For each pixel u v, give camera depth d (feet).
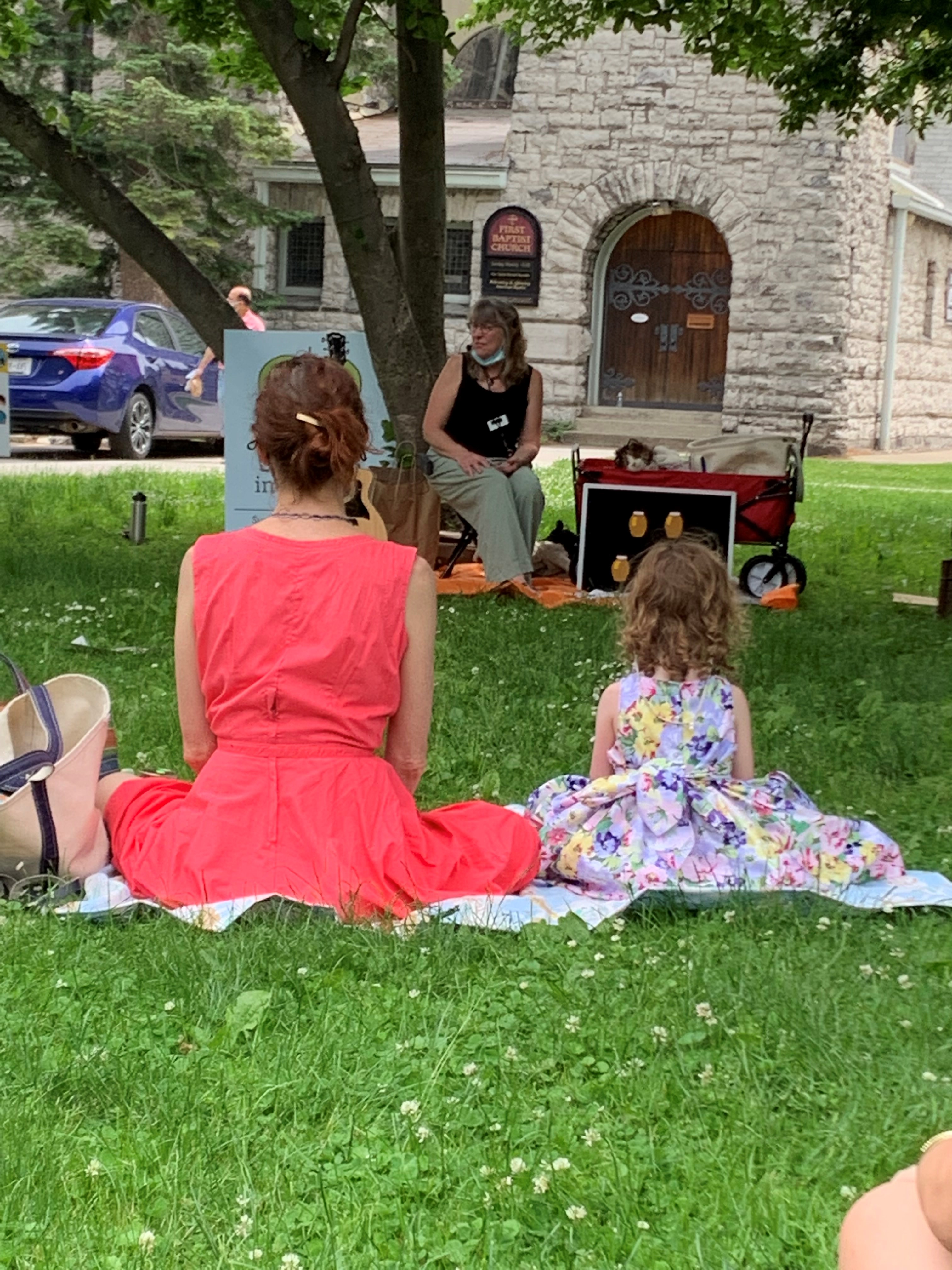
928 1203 4.36
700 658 13.55
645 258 79.30
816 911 12.69
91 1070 9.51
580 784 14.35
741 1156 8.71
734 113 74.28
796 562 30.81
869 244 78.23
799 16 37.63
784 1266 7.77
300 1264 7.47
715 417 78.89
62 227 75.51
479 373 30.07
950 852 14.89
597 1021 10.39
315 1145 8.80
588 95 75.61
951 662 23.97
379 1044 10.12
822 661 23.58
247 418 30.53
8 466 53.11
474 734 18.61
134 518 35.60
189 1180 8.30
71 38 74.28
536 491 30.09
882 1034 10.25
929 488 57.26
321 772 12.50
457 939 11.68
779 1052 9.89
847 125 73.20
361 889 12.22
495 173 76.48
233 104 76.07
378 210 31.22
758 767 17.75
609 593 30.12
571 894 13.23
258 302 78.43
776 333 75.66
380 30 75.56
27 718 13.39
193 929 11.71
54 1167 8.39
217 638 12.52
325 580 12.46
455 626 25.72
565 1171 8.38
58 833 12.53
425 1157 8.63
